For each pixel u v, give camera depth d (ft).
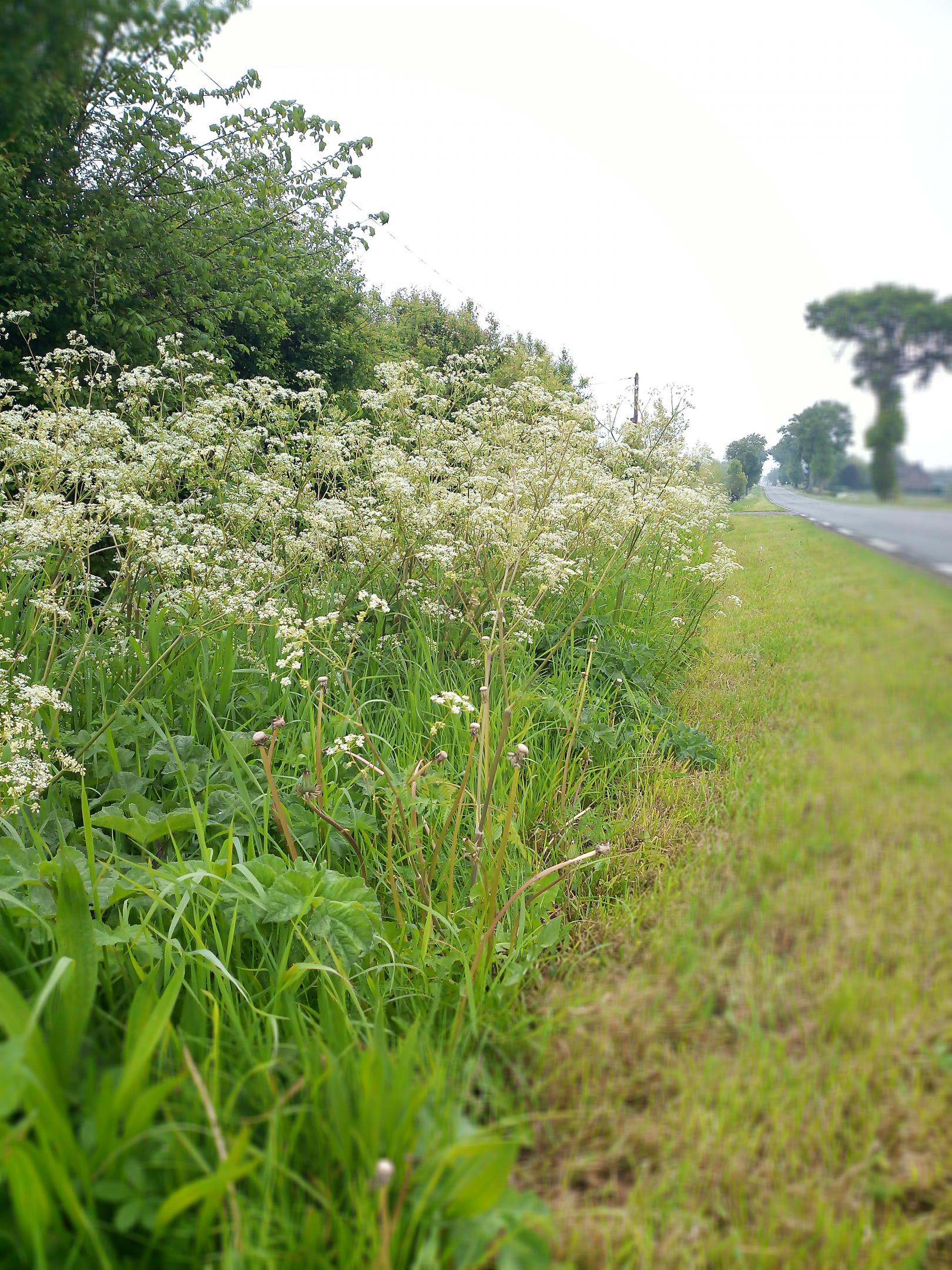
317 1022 6.62
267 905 6.95
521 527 13.71
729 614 11.83
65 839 8.42
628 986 5.56
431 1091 5.06
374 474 16.03
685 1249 4.06
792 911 4.94
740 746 8.34
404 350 54.24
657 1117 4.72
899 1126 4.13
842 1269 3.82
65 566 11.78
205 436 14.32
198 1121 4.77
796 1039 4.57
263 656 12.16
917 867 4.74
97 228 24.00
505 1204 4.24
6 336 21.44
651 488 19.17
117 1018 6.02
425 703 12.10
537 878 6.98
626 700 13.39
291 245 35.35
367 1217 4.14
